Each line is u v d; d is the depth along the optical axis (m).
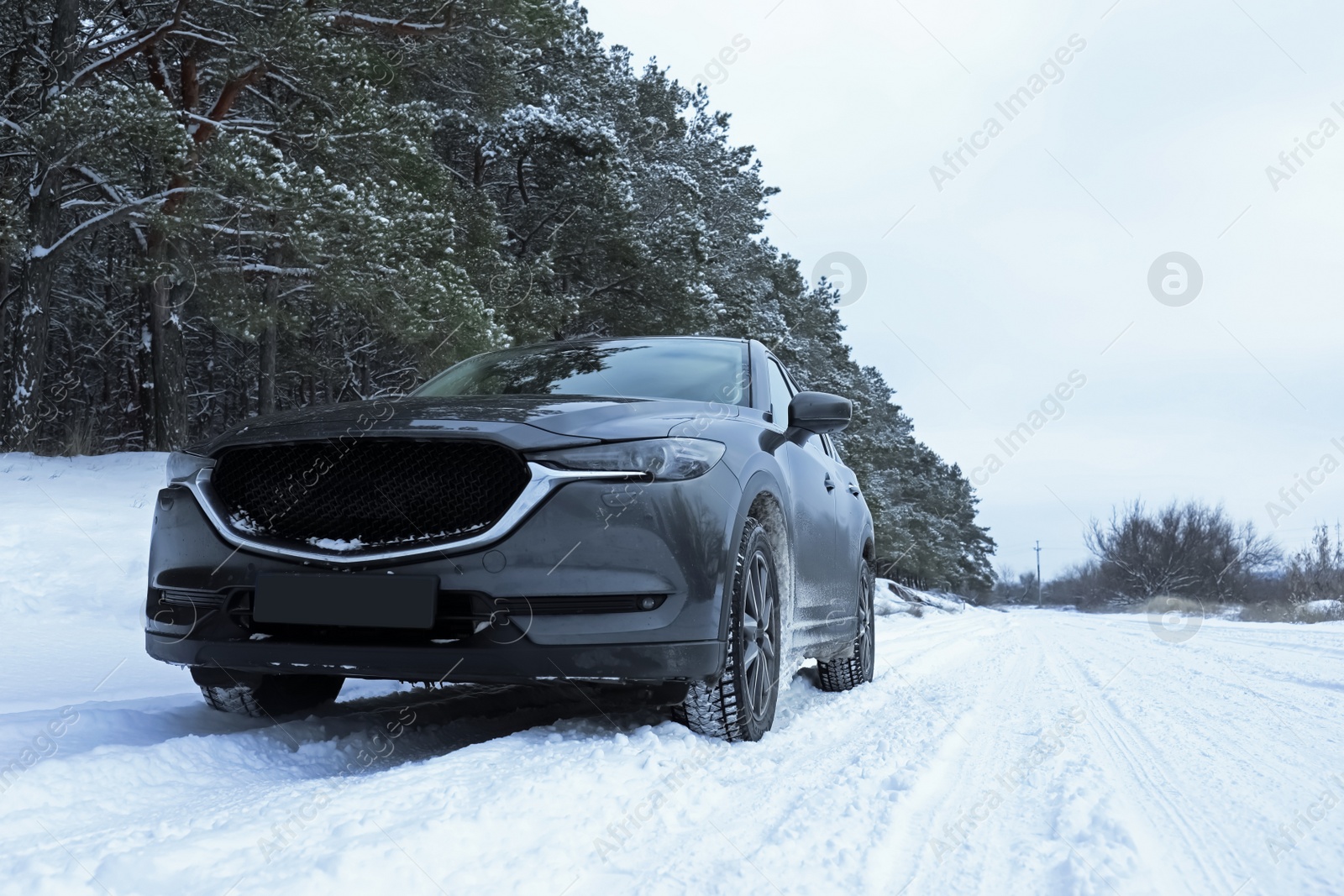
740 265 31.12
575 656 2.63
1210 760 3.20
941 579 54.41
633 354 4.12
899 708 4.34
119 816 2.09
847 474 5.43
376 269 13.73
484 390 3.87
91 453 13.76
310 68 14.13
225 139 12.99
